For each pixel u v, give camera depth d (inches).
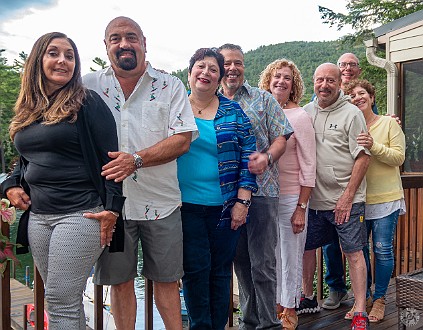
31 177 76.8
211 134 97.3
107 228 77.5
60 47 76.9
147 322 106.0
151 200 89.1
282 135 106.0
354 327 114.7
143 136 88.8
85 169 77.1
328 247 135.8
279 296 117.9
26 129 76.7
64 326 75.5
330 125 117.3
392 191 127.0
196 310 96.7
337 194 117.3
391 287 156.5
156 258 90.5
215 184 97.0
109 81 90.5
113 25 87.8
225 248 99.0
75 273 75.9
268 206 104.3
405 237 167.2
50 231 77.4
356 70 156.1
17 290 307.3
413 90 259.1
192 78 98.7
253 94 107.5
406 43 258.5
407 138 262.7
